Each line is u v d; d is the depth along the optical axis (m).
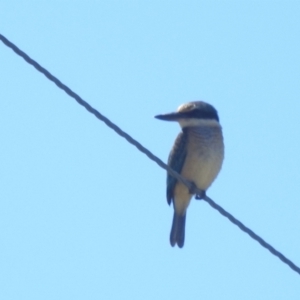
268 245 11.01
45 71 9.33
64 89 9.55
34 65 9.25
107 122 10.05
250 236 11.09
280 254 10.98
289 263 10.92
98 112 9.91
